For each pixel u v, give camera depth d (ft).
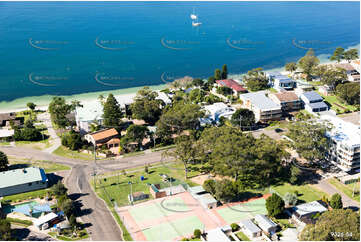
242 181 533.14
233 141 504.02
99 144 633.61
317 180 537.24
